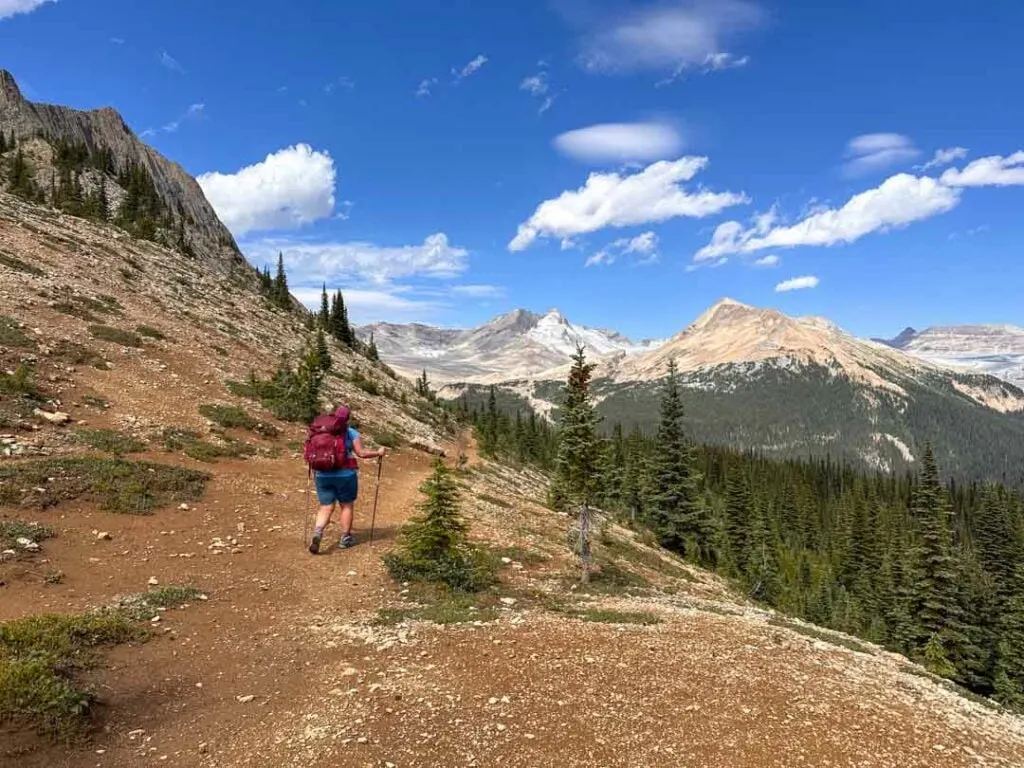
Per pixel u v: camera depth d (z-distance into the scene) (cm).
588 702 823
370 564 1404
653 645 1095
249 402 2970
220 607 1064
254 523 1570
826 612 6309
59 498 1389
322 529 1431
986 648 5600
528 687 855
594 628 1174
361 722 723
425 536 1395
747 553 6881
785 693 925
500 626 1120
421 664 911
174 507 1546
